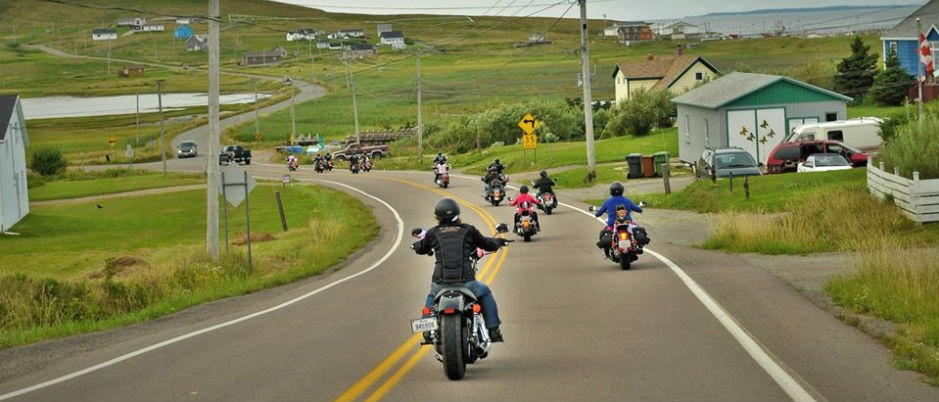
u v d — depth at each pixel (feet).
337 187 218.59
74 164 366.84
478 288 36.32
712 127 178.40
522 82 619.67
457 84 634.84
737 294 54.80
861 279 54.65
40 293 71.97
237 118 523.29
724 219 89.66
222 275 87.66
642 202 72.59
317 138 399.03
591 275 69.00
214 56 97.66
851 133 155.63
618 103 330.54
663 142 233.55
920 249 70.23
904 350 36.40
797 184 115.65
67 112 585.22
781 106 174.81
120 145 426.92
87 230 169.89
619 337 42.11
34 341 53.88
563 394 31.65
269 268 97.96
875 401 29.63
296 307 61.31
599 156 216.54
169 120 523.70
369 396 32.35
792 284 58.95
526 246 97.50
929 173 87.20
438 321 34.71
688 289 57.52
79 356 45.16
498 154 266.36
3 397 35.29
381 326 49.03
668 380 33.04
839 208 86.33
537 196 132.67
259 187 236.22
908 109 146.00
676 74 324.60
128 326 58.34
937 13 216.13
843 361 35.73
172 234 155.12
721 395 30.58
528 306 54.08
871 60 241.35
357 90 639.76
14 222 180.04
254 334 48.57
